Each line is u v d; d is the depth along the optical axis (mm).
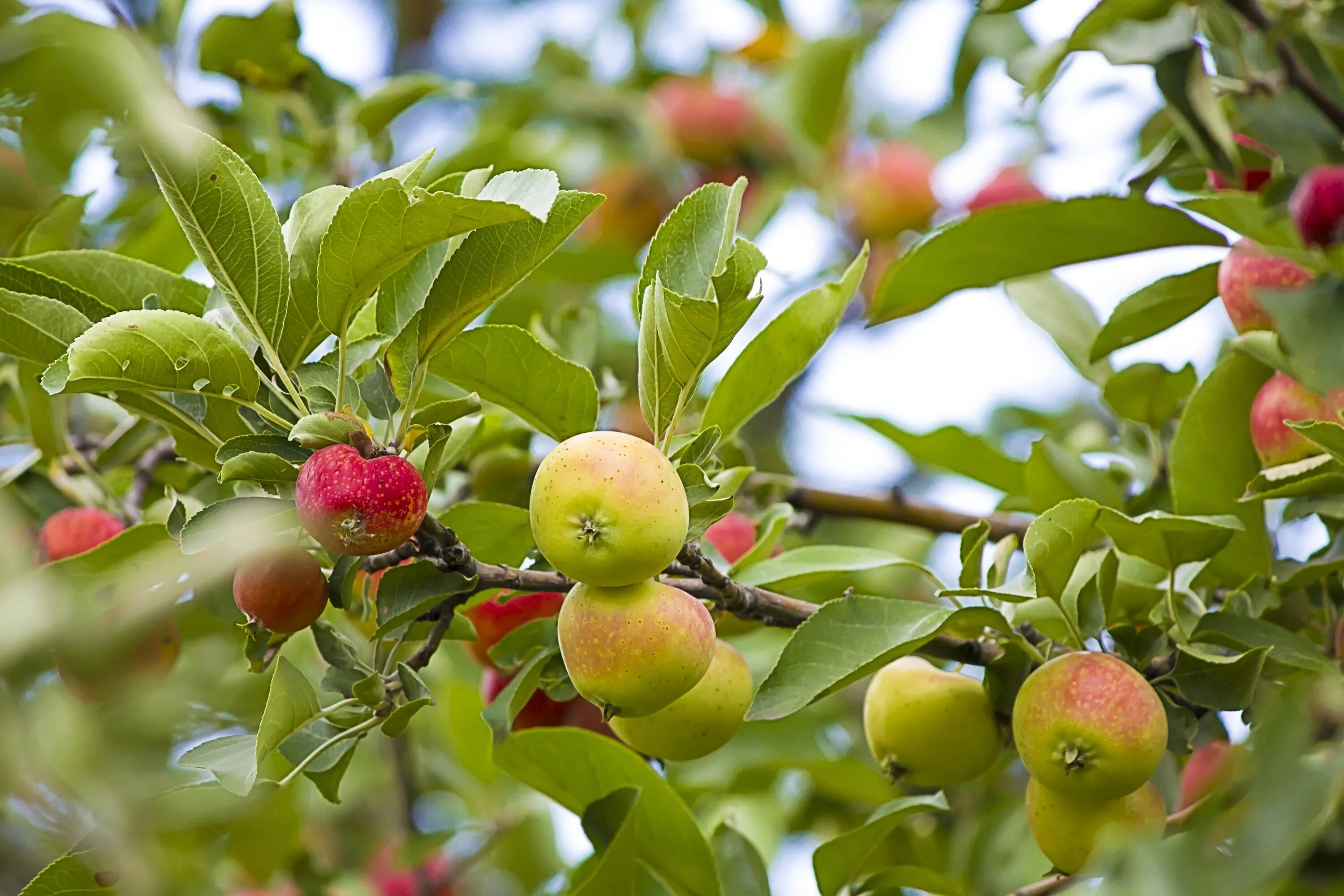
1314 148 1639
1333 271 1578
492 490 1743
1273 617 1630
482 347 1553
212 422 1524
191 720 1651
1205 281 1661
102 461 1751
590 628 1465
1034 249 1667
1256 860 1406
